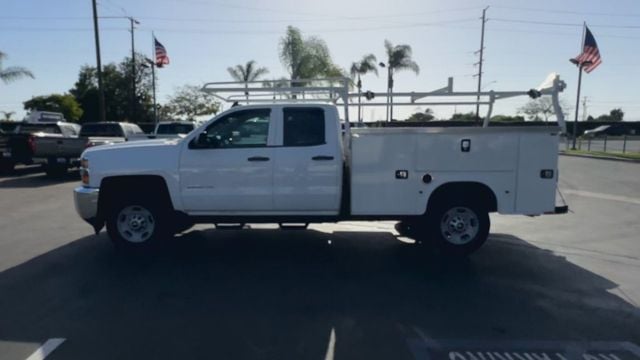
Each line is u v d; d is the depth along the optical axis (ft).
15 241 22.82
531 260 20.02
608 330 13.16
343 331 13.01
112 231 20.31
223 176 19.61
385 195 19.38
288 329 13.11
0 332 12.82
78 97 189.26
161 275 17.78
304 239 23.70
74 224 26.78
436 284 16.92
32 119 92.68
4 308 14.52
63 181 46.98
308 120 19.71
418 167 19.19
